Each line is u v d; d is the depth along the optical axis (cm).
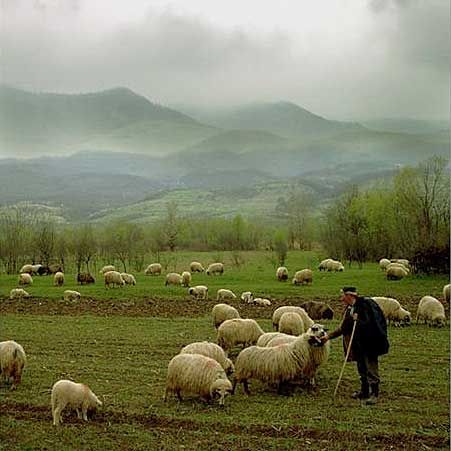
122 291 4878
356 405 1552
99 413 1501
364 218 7775
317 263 7812
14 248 7994
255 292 4706
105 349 2483
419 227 6050
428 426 1375
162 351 2428
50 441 1297
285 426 1376
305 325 2519
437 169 6366
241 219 11650
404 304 4034
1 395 1689
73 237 8475
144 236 10225
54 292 4966
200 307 4050
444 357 2200
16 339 2758
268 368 1634
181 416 1460
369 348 1594
